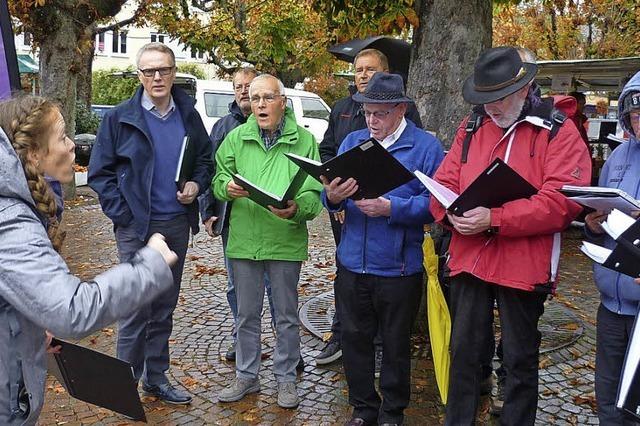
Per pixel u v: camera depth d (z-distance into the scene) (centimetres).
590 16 1831
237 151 398
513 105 304
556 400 420
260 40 1752
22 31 1204
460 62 500
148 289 181
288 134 395
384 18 512
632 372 240
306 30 1744
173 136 396
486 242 310
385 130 346
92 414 389
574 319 583
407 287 346
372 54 433
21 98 199
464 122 336
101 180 382
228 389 411
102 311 173
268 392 422
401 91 341
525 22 2094
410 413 397
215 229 447
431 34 509
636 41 1652
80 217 1080
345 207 360
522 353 310
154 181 388
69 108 1159
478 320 322
